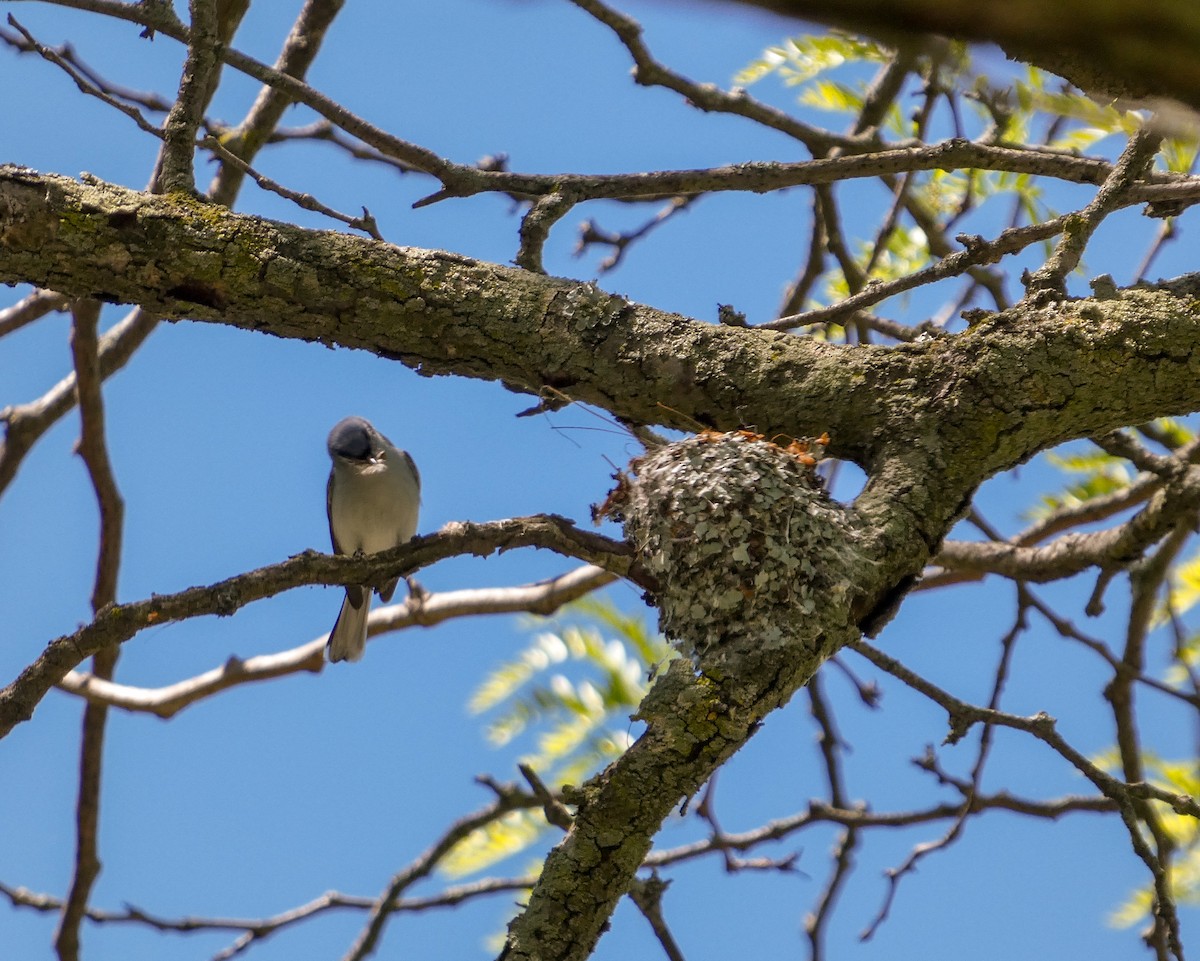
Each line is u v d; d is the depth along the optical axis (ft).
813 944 32.40
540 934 18.17
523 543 22.49
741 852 33.63
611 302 24.22
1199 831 32.45
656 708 19.25
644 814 18.60
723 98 32.63
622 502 24.61
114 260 23.36
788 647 19.67
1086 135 27.40
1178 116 4.76
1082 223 24.00
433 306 23.81
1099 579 32.19
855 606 20.81
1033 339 22.63
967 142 26.84
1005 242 25.68
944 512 21.99
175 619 21.08
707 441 22.66
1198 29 4.38
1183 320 22.41
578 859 18.47
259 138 34.17
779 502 20.97
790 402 23.35
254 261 23.54
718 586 20.29
